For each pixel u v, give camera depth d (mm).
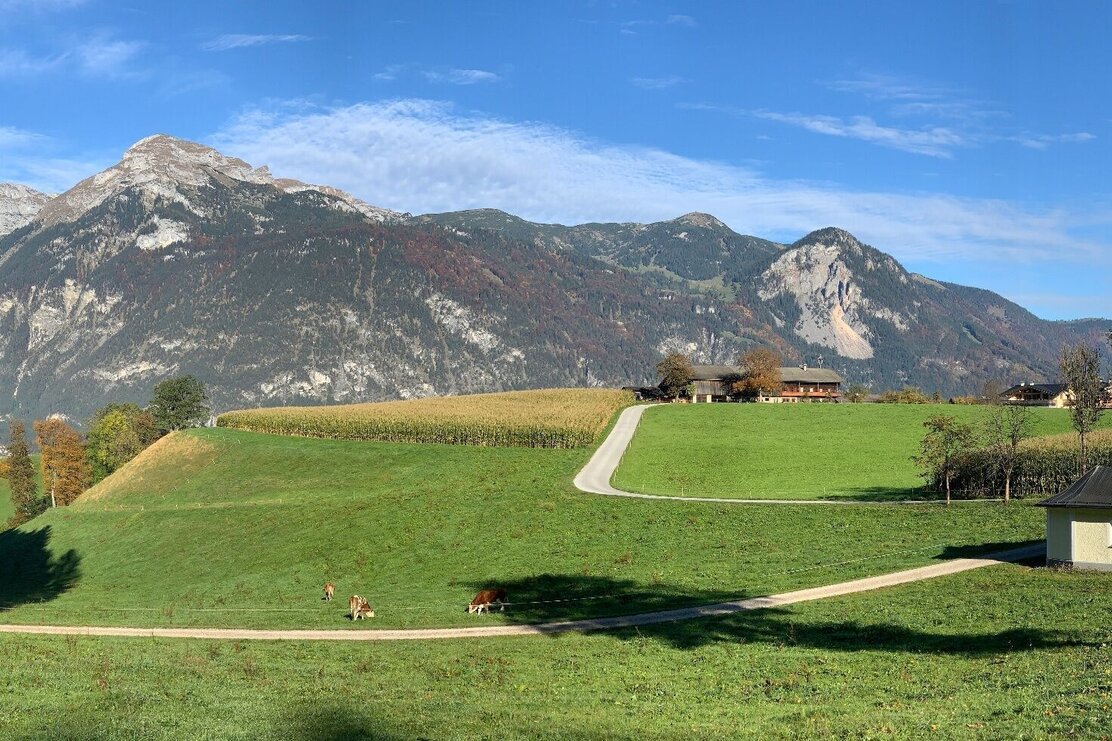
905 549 61375
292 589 69750
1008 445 85500
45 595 82312
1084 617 40844
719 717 28891
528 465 107938
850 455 117938
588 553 69000
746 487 99312
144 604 69062
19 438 176000
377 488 107938
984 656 35688
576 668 38094
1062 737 24141
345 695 32969
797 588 52812
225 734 27141
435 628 50938
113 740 26625
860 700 30281
